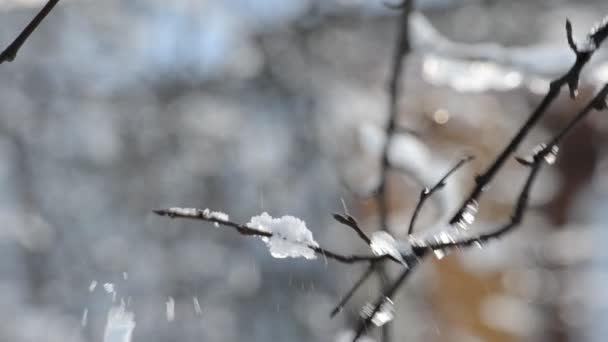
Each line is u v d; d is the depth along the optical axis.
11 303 11.27
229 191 11.42
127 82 11.80
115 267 11.52
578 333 15.70
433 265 10.62
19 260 11.58
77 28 11.62
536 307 14.16
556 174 15.09
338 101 10.95
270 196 10.98
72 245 11.66
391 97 4.70
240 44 11.31
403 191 8.44
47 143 11.88
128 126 11.82
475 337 10.81
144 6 11.45
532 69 4.84
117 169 11.85
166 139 11.71
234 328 11.05
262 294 10.94
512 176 10.18
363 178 8.93
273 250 3.05
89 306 11.41
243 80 11.41
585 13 11.07
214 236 11.43
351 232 10.10
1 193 11.79
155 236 11.55
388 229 4.36
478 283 10.85
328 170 10.58
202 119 11.58
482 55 4.96
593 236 16.66
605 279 17.05
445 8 11.09
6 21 11.45
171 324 11.20
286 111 11.20
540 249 13.82
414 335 10.48
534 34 11.07
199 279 11.29
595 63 4.58
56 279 11.52
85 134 11.88
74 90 11.88
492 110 10.31
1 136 11.88
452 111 9.73
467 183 9.66
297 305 10.72
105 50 11.73
